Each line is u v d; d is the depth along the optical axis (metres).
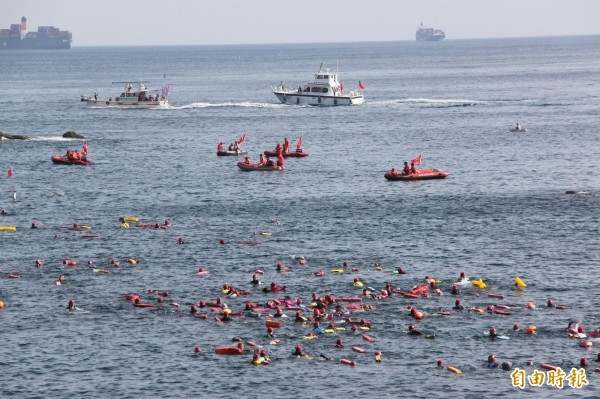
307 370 193.25
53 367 195.75
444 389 184.62
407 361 196.88
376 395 182.62
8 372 193.25
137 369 194.75
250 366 195.38
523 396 181.88
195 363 197.38
